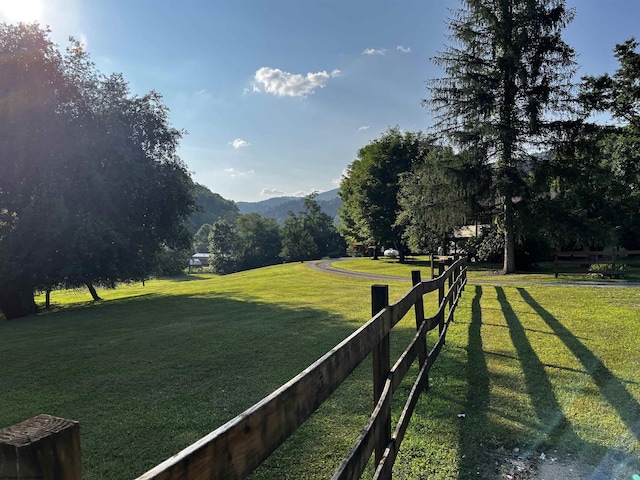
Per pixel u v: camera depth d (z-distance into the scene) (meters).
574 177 17.52
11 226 16.70
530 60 17.67
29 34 16.05
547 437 3.35
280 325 8.53
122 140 17.89
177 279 64.88
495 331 6.91
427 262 30.80
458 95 18.78
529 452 3.15
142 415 4.14
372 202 33.00
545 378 4.64
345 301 11.98
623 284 12.87
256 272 30.92
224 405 4.34
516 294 11.27
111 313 13.22
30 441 0.71
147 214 19.56
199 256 113.88
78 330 9.96
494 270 21.11
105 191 16.34
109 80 19.12
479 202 18.88
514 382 4.55
